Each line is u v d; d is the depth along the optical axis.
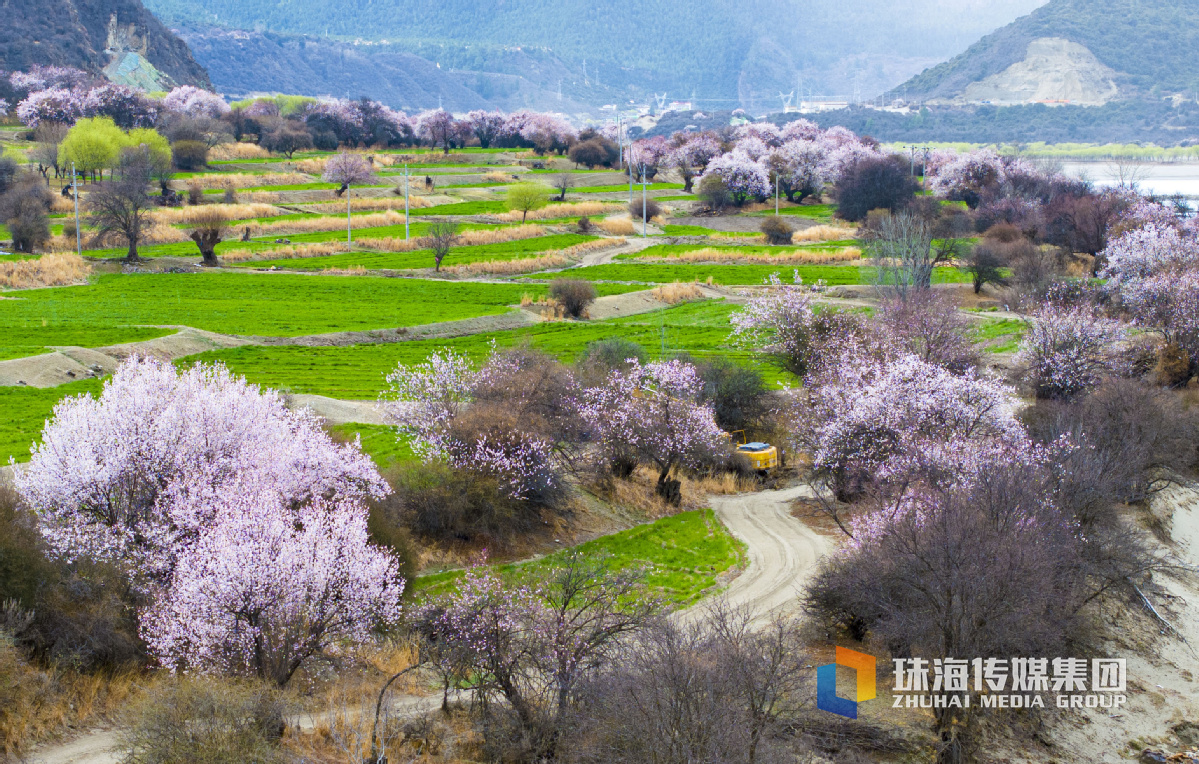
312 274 118.56
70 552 31.14
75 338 77.00
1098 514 43.00
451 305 103.06
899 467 42.78
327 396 65.12
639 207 173.62
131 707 25.81
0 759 23.89
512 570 40.59
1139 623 41.19
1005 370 73.12
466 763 26.05
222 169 199.62
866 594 33.31
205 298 101.44
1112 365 67.62
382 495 38.47
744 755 24.42
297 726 26.45
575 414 51.66
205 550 28.94
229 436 37.06
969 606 30.20
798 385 70.56
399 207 173.88
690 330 96.00
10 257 114.50
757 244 151.75
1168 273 83.56
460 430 45.62
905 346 61.28
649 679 25.31
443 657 28.91
